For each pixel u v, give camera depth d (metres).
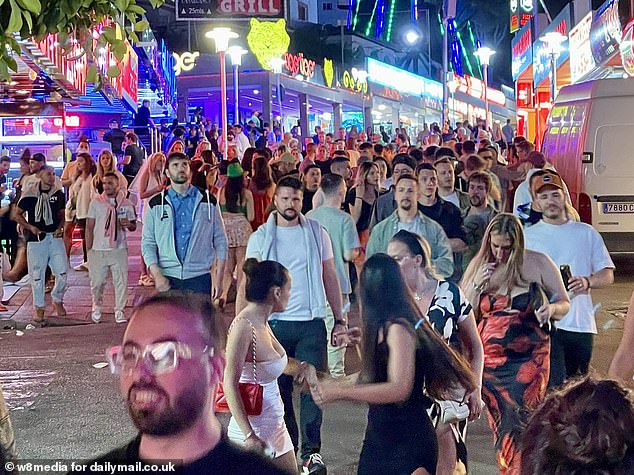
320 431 6.05
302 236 6.02
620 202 14.62
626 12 19.70
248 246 6.08
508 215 5.52
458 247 8.55
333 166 11.34
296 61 40.00
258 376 4.53
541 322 5.35
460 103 52.94
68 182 15.86
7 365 8.98
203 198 7.90
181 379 2.52
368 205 10.68
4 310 12.42
